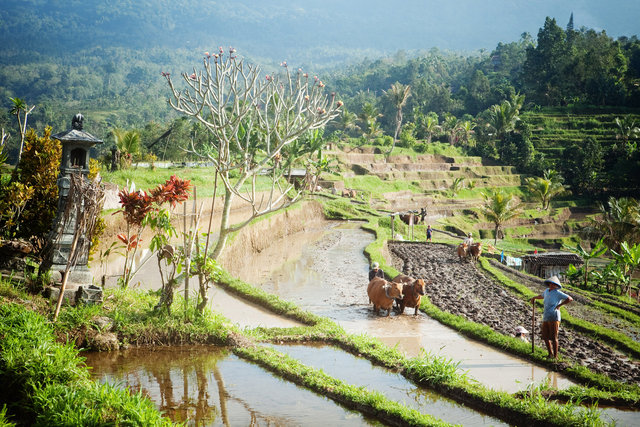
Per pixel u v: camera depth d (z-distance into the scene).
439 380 10.91
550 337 12.83
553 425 9.10
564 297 12.71
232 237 27.38
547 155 98.50
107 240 24.42
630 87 115.38
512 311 18.97
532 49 137.00
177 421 8.80
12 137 89.50
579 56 120.25
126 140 43.47
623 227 42.59
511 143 99.94
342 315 17.59
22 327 9.18
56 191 14.77
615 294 28.86
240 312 16.53
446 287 22.91
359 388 10.30
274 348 13.25
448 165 96.12
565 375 12.05
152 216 13.23
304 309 18.36
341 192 68.50
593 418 9.13
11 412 7.80
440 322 16.73
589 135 101.94
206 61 12.85
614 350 15.39
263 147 43.72
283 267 27.88
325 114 13.59
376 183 81.19
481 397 10.08
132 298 13.92
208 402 9.65
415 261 30.20
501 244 56.06
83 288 12.33
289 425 8.92
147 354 11.77
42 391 7.62
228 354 12.15
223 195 40.78
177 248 13.45
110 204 27.64
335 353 13.07
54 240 12.89
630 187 87.94
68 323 11.24
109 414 7.18
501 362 12.91
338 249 35.06
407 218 52.47
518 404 9.70
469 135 114.56
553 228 74.81
